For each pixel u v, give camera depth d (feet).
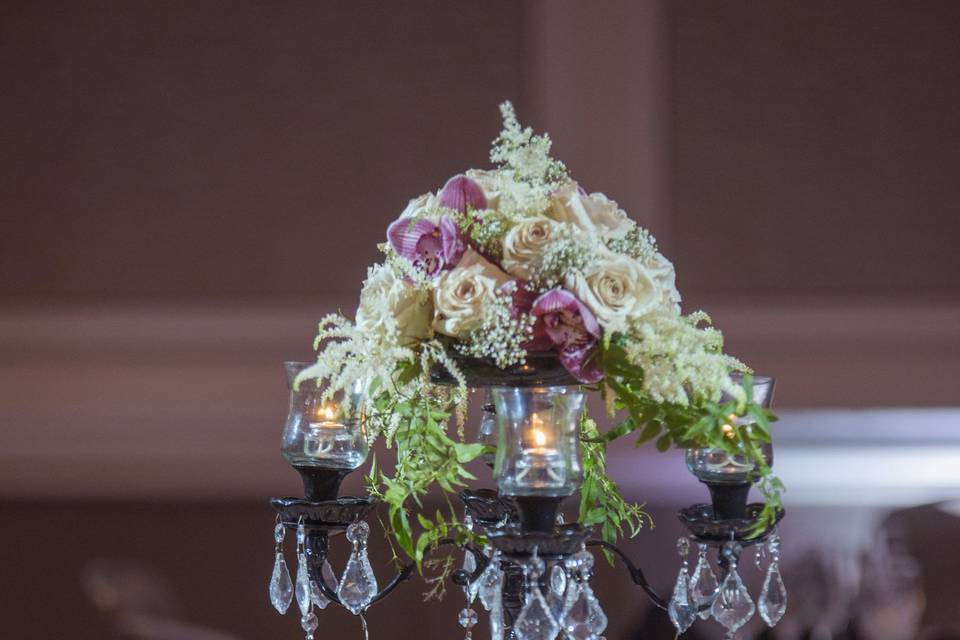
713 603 6.18
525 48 15.83
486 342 5.61
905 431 14.94
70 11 16.19
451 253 5.84
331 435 6.46
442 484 6.57
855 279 15.51
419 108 16.01
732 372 6.42
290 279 15.93
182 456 15.42
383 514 13.61
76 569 15.20
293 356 15.65
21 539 15.29
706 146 15.64
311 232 15.97
